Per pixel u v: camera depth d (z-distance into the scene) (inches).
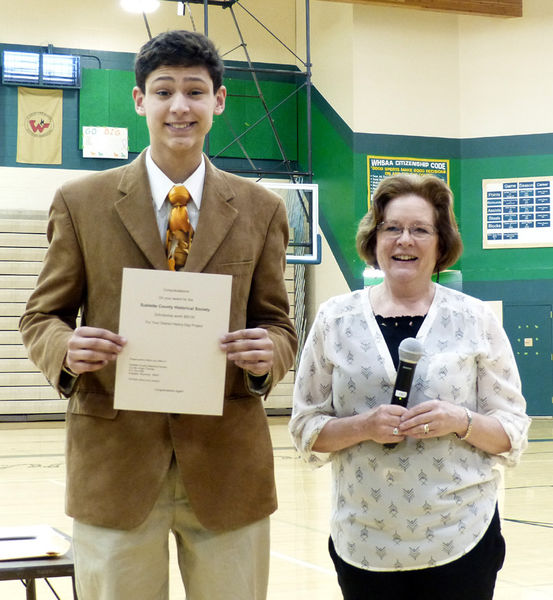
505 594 153.6
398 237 87.3
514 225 515.2
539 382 516.4
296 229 442.6
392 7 499.5
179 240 77.0
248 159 500.1
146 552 75.5
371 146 498.3
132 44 518.9
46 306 77.5
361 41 497.0
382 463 84.4
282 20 545.6
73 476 76.4
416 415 81.0
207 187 78.3
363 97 496.7
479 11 501.4
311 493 261.6
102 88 511.5
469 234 520.1
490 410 87.7
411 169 505.4
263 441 79.4
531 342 516.7
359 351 87.4
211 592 77.2
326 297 522.6
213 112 79.7
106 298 76.4
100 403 75.8
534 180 510.6
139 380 71.8
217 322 71.9
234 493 76.9
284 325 80.5
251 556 78.1
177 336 71.9
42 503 245.8
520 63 510.3
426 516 83.4
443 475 83.7
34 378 500.4
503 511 232.2
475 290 520.4
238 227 78.7
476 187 517.0
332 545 89.6
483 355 86.7
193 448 75.7
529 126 509.7
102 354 70.6
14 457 349.7
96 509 74.7
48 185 504.4
